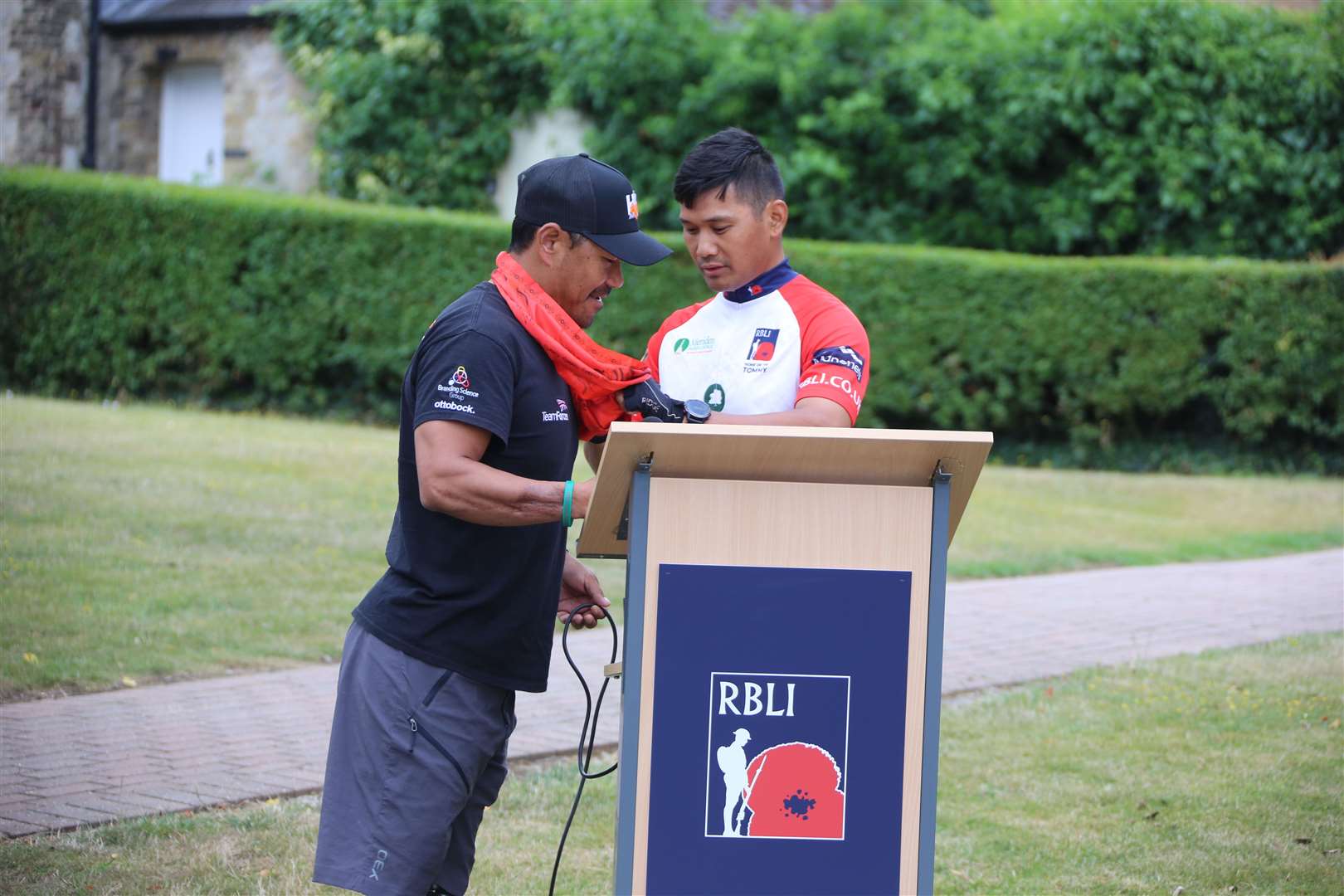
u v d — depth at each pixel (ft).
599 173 11.91
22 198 60.08
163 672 24.73
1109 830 18.89
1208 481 55.72
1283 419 60.08
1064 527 44.93
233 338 59.21
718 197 13.46
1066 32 63.62
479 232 57.82
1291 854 18.02
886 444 9.67
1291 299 58.03
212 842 17.04
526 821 18.80
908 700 10.12
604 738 22.85
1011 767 21.58
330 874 11.68
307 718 22.65
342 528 36.22
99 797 18.57
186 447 45.55
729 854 10.02
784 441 9.66
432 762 11.66
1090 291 58.03
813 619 10.05
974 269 58.13
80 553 31.40
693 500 9.96
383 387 60.18
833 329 13.28
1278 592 36.83
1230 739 23.11
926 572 10.11
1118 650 29.71
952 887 16.92
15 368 61.26
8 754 20.21
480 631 11.76
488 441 11.41
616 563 36.83
